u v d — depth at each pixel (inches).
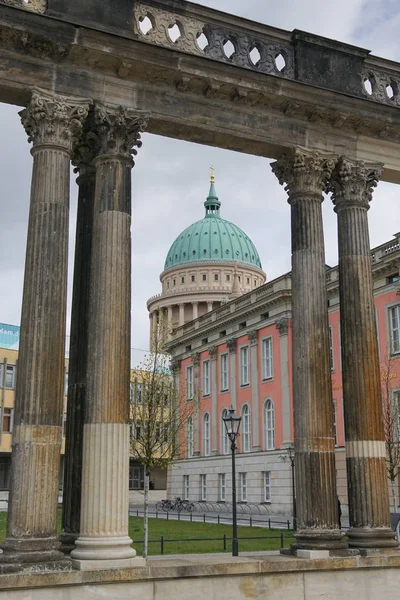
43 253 647.1
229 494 2642.7
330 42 820.0
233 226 5064.0
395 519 945.5
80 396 722.8
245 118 764.0
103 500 623.2
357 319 772.0
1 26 648.4
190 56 716.7
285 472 2293.3
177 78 726.5
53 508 606.5
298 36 804.0
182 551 1135.6
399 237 1910.7
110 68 706.2
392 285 1942.7
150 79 723.4
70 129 679.7
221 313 2807.6
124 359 658.8
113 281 669.9
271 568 659.4
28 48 669.9
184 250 4909.0
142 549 1129.4
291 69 802.8
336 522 719.1
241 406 2618.1
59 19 661.9
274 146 778.8
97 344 658.2
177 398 2124.8
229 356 2726.4
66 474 706.8
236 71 738.2
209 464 2797.7
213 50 765.9
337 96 784.9
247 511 2475.4
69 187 676.7
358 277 782.5
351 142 814.5
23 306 644.7
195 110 741.3
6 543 593.0
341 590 684.7
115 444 637.3
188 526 1739.7
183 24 757.9
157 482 3833.7
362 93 830.5
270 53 795.4
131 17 730.2
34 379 621.9
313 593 673.6
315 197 783.7
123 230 686.5
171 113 729.6
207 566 635.5
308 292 759.1
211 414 2827.3
